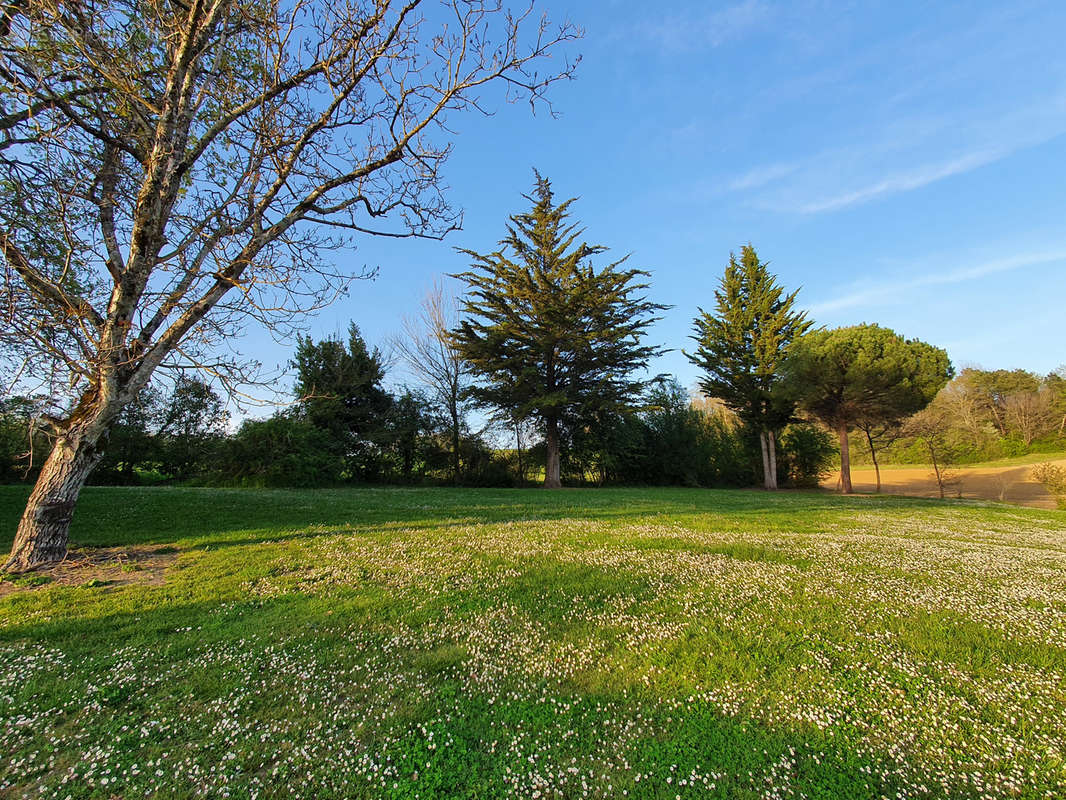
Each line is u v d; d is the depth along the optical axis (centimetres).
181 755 307
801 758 311
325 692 386
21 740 318
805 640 489
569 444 3347
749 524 1267
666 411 3775
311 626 520
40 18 638
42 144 685
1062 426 4838
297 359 3012
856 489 3669
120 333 779
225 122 830
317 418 2938
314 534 1039
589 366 3036
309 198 900
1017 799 275
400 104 865
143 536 970
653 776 294
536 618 551
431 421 3322
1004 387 5425
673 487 3494
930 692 390
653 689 396
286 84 823
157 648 461
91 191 731
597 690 394
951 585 683
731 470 3722
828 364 2831
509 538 1018
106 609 564
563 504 1716
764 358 3331
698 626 526
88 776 285
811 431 3719
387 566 771
